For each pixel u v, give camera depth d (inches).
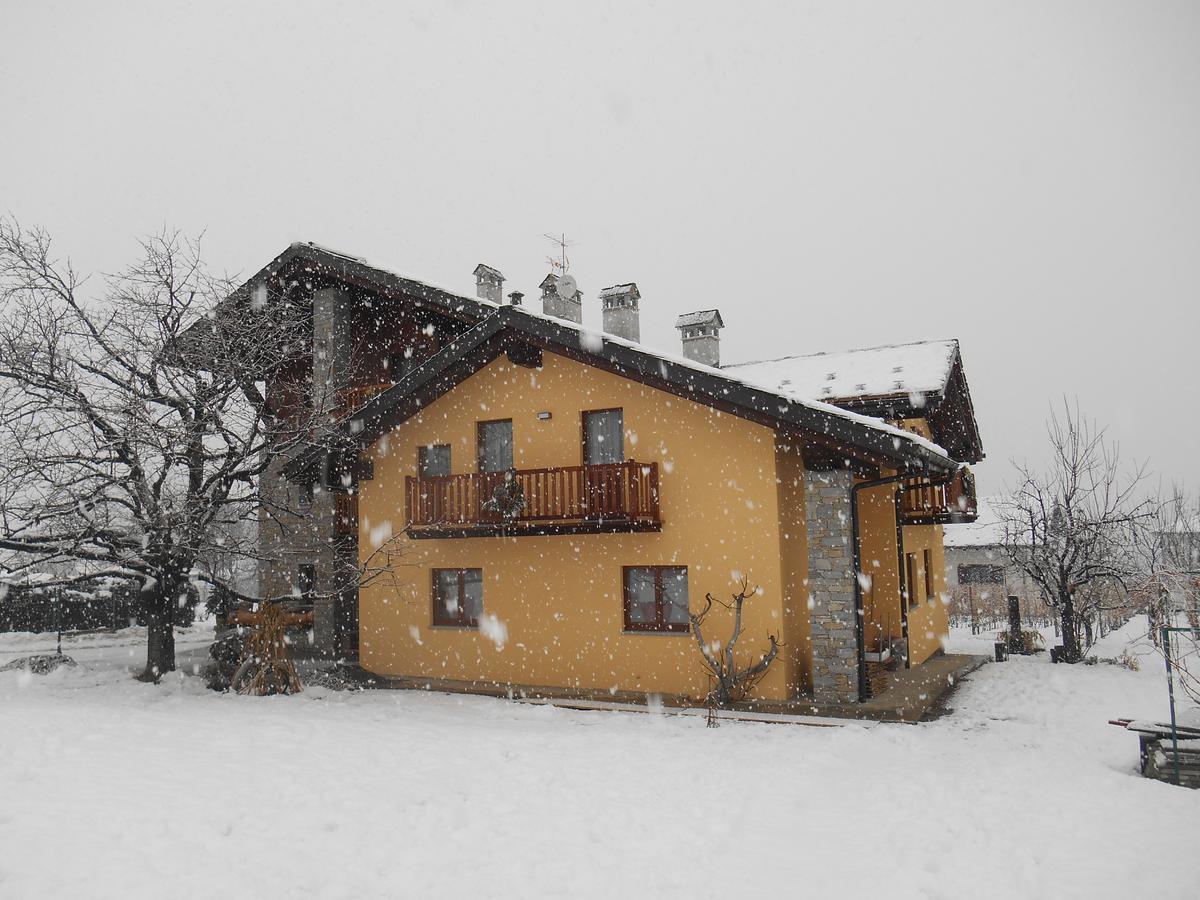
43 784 262.2
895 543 623.5
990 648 804.6
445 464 603.5
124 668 608.1
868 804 290.4
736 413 486.0
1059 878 218.4
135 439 503.8
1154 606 409.1
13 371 502.3
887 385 598.2
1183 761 331.3
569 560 546.0
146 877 200.4
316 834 241.4
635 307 681.0
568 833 253.8
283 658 534.0
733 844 249.4
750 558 491.5
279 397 688.4
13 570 510.9
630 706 485.1
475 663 572.1
